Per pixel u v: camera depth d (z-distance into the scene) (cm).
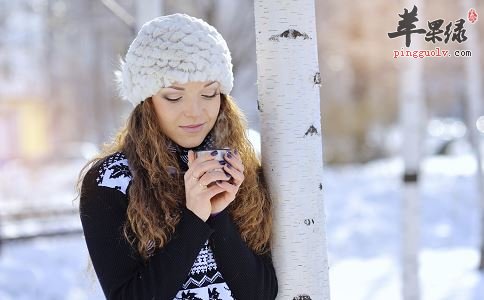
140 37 233
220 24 1020
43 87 2514
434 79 1845
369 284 760
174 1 963
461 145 1909
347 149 1980
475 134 840
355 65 1838
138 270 229
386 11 1459
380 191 1274
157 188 234
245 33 1045
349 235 1033
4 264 877
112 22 1231
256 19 257
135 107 242
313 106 254
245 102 1263
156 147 236
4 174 1812
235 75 1059
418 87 632
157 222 230
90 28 1286
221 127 250
